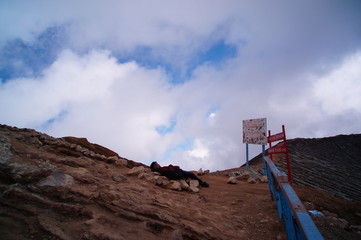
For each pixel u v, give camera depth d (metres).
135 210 3.11
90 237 2.32
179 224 3.02
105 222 2.68
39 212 2.57
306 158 15.11
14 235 2.15
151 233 2.70
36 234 2.24
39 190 2.97
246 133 10.41
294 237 2.02
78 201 3.00
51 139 5.61
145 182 4.85
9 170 3.12
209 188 5.73
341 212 4.35
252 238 2.99
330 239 2.82
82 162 4.32
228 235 2.99
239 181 7.17
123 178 4.35
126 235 2.51
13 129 5.51
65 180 3.31
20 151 3.80
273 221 3.40
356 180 11.81
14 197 2.67
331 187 9.91
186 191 5.04
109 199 3.20
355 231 3.19
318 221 3.26
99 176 4.00
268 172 4.50
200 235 2.86
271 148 6.69
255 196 4.82
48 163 3.74
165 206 3.48
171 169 6.00
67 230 2.40
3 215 2.37
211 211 3.76
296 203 2.00
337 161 15.88
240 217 3.64
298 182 9.57
